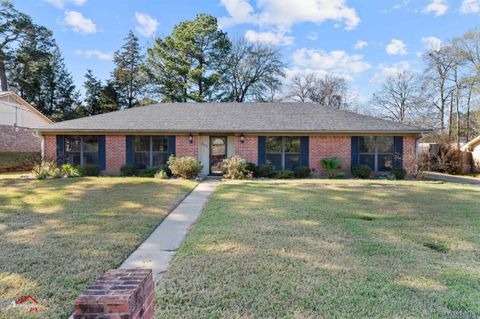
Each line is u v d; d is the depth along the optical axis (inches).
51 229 217.8
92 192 380.2
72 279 137.8
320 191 394.0
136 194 369.1
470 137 997.8
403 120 1241.4
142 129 582.2
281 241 189.5
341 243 186.1
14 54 1143.6
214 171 629.6
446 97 1035.9
